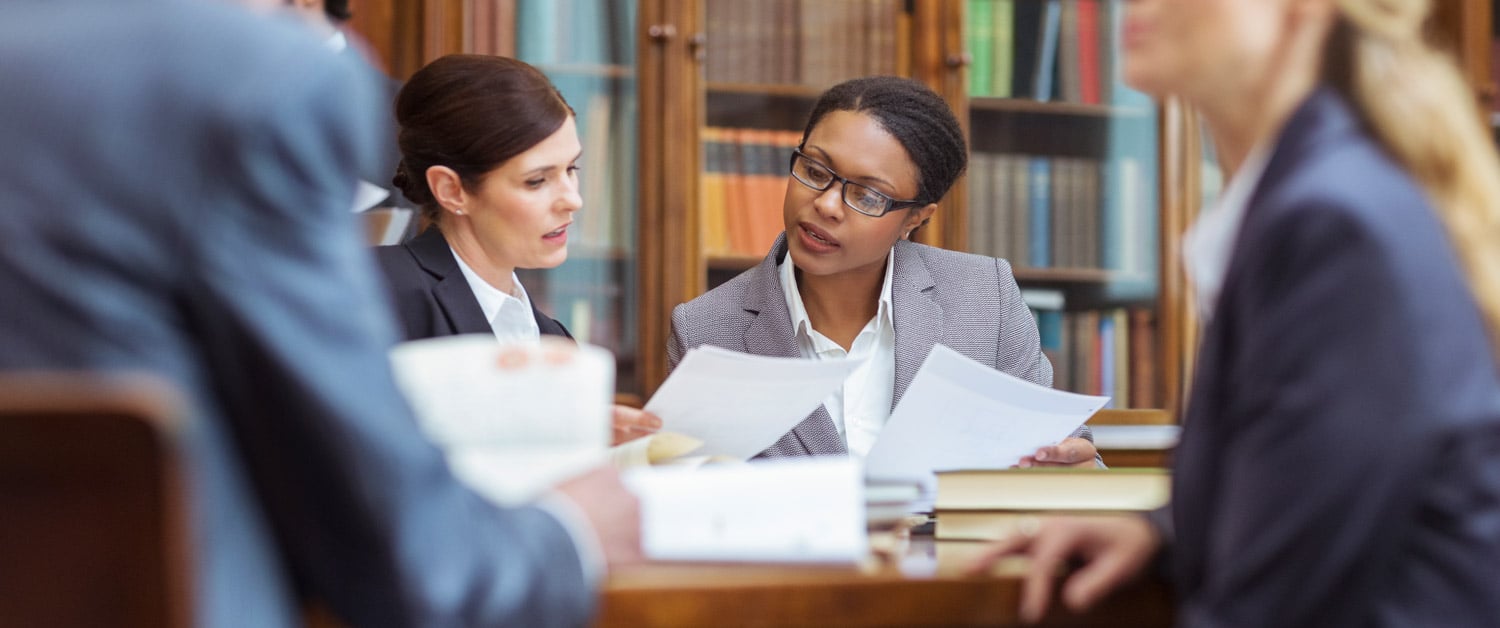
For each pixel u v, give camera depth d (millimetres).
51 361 717
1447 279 899
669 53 3162
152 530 644
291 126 753
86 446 632
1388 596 886
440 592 802
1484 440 883
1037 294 3416
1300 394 888
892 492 1382
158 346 729
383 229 2369
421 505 800
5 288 724
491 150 1930
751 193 3242
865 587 1054
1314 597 882
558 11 3148
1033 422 1734
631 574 1055
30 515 646
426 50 3041
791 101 3287
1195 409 1029
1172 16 1079
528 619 874
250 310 734
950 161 2242
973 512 1364
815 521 1095
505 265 2027
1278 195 944
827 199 2174
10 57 758
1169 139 3439
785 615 1041
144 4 775
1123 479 1344
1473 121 1030
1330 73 1032
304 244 755
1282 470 889
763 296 2314
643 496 1090
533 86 1976
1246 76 1060
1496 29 3557
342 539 782
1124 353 3441
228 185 736
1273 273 922
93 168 732
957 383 1669
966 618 1070
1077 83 3441
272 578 787
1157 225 3455
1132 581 1087
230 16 783
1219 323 988
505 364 1044
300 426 752
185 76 748
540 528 922
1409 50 1034
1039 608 1070
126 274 729
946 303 2338
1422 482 869
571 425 1046
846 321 2334
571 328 3111
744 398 1660
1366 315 878
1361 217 896
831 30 3303
